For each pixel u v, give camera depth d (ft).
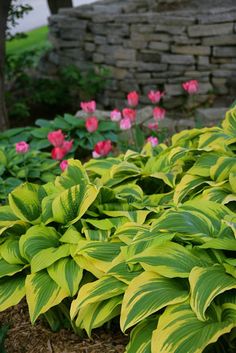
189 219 7.97
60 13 26.61
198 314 6.69
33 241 8.73
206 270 7.16
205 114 19.12
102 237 8.62
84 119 18.53
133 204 9.39
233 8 22.07
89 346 8.71
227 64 22.29
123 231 8.43
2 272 8.63
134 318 7.00
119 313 7.89
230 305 7.06
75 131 17.83
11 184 13.94
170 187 10.66
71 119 17.84
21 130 18.19
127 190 9.78
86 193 9.08
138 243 7.79
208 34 22.16
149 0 24.49
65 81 25.75
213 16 22.02
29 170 14.65
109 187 10.05
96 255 8.13
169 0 24.18
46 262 8.27
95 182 10.12
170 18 22.56
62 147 13.46
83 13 25.31
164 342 6.64
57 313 9.14
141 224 8.65
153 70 23.52
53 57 27.50
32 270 8.27
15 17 24.67
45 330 9.27
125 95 24.52
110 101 25.03
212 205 8.35
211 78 22.67
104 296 7.57
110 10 25.44
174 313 6.98
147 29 23.17
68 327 9.19
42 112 25.57
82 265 8.14
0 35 20.95
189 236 7.79
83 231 8.80
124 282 7.68
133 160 11.27
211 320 6.90
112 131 18.15
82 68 25.94
